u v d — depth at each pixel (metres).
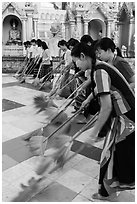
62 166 2.50
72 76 4.77
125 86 1.96
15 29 12.52
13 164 2.74
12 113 4.57
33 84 7.36
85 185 2.39
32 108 4.87
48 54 7.34
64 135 3.01
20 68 9.48
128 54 12.80
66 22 12.04
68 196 2.24
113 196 2.17
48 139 3.02
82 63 2.06
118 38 13.22
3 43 12.55
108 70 1.92
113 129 2.00
